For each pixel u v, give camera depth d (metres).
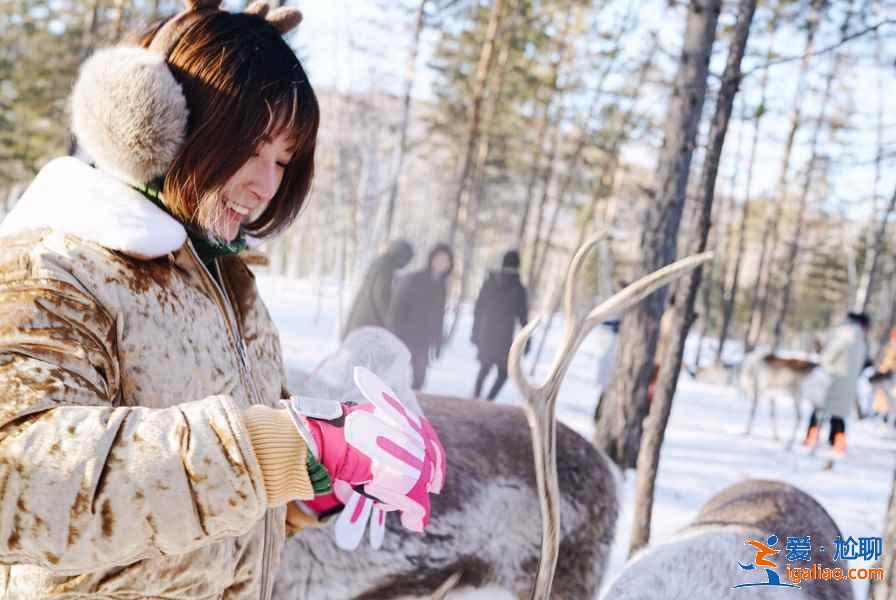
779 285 32.19
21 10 17.27
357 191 15.92
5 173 18.84
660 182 5.62
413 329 6.60
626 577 2.12
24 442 0.67
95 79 0.89
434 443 0.94
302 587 2.13
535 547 2.53
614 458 5.89
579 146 19.75
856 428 11.09
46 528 0.66
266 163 0.97
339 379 2.03
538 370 12.10
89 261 0.82
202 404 0.77
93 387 0.76
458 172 21.80
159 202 0.95
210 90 0.90
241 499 0.73
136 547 0.70
